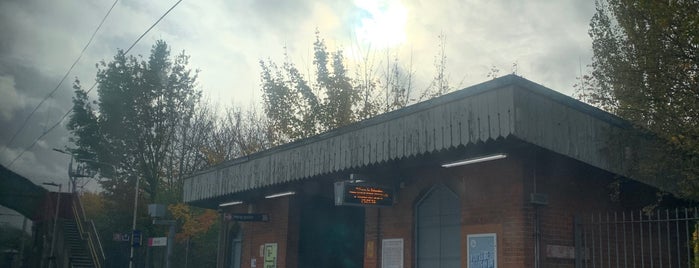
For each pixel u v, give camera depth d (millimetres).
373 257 12609
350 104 28516
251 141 37625
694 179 10484
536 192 9867
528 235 9602
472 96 9000
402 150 10078
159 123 39875
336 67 29031
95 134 39938
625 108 11258
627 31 11609
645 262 11461
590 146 9719
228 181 15609
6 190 34688
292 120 28625
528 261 9492
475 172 10680
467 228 10602
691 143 10289
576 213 10398
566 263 10000
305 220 15875
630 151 10531
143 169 38969
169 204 33656
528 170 9906
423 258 11711
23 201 35094
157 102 40625
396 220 12273
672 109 10820
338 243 16188
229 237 18703
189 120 41094
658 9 10531
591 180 10875
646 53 10953
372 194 11883
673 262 11875
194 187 17438
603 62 12195
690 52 10570
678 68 10781
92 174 40469
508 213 9898
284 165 13266
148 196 40156
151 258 36312
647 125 10945
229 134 39938
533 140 8625
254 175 14414
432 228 11672
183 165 40500
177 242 33312
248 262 17312
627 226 11312
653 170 10578
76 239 33625
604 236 10844
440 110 9477
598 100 12070
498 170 10242
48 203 35594
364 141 10969
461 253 10656
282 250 15539
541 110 8883
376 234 12656
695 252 9695
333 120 28031
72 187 38531
